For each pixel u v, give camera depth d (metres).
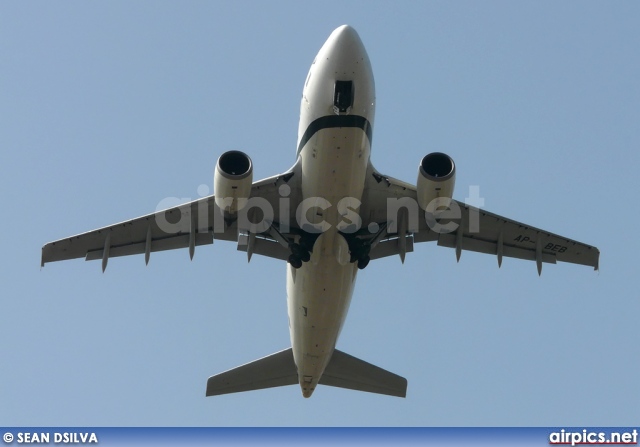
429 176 89.38
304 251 94.50
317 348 101.94
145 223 99.62
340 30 88.81
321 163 88.00
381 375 110.12
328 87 87.31
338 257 92.25
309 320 98.56
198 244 101.44
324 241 92.31
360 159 88.12
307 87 90.56
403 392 110.00
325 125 87.25
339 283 95.31
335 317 98.50
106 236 100.25
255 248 99.06
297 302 97.94
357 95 87.06
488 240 103.62
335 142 87.00
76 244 100.75
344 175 88.19
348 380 110.62
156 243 101.50
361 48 88.56
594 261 103.19
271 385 111.00
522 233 102.19
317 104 88.00
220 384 110.56
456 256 102.38
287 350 110.31
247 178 88.31
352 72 87.12
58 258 101.62
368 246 96.56
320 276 94.56
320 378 110.25
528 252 104.00
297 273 95.81
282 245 96.06
